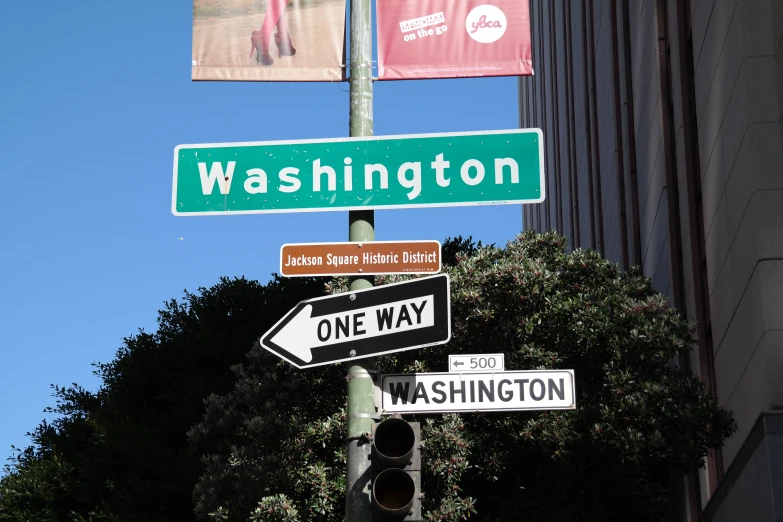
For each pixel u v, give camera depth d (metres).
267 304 27.58
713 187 20.72
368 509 6.29
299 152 7.17
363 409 6.60
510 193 6.94
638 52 29.02
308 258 6.87
